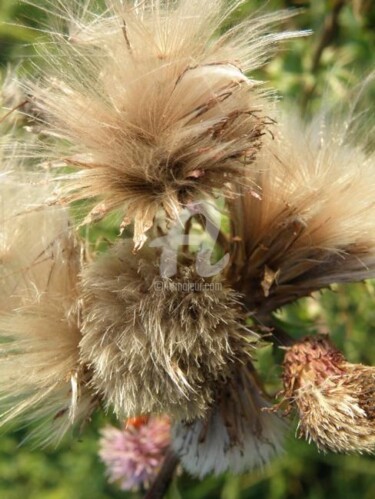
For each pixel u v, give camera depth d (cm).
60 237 13
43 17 13
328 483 27
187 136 11
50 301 13
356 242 13
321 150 13
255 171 12
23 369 13
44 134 12
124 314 12
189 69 11
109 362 12
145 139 11
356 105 15
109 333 12
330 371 12
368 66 19
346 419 11
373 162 13
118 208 12
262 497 27
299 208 13
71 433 14
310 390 12
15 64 15
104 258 12
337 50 20
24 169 13
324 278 13
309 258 13
